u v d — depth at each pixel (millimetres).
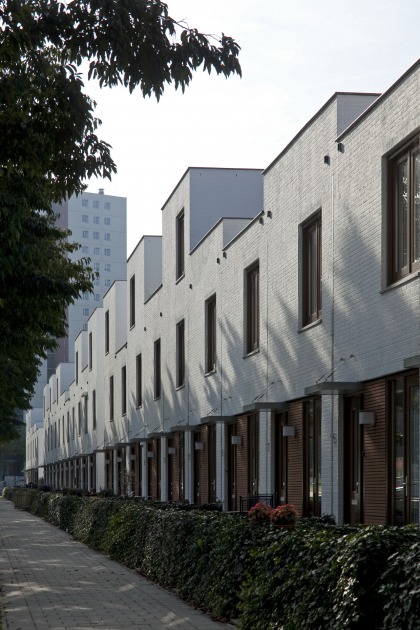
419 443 12258
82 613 11547
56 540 26906
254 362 20750
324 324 15961
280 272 18750
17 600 13016
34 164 11492
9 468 149125
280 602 8188
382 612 6488
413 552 6031
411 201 12703
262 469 19688
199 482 26641
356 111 15414
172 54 9469
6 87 10758
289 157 18109
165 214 31812
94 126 11633
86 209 150875
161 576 14320
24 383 35062
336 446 15055
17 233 14086
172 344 30422
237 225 23844
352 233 14617
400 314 12695
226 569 10523
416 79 12242
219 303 24156
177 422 29578
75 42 9438
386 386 13281
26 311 17453
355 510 14547
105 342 48375
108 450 47031
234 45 9578
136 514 18375
